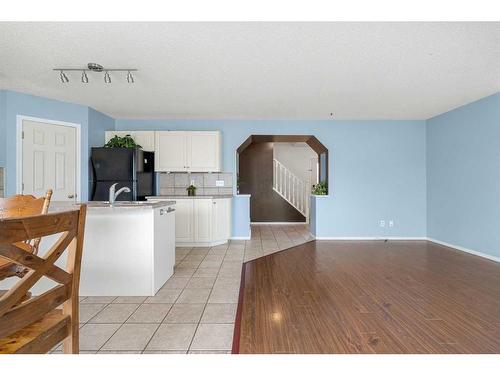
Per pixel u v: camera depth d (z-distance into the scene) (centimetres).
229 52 291
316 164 992
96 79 366
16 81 372
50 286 296
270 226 822
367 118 583
